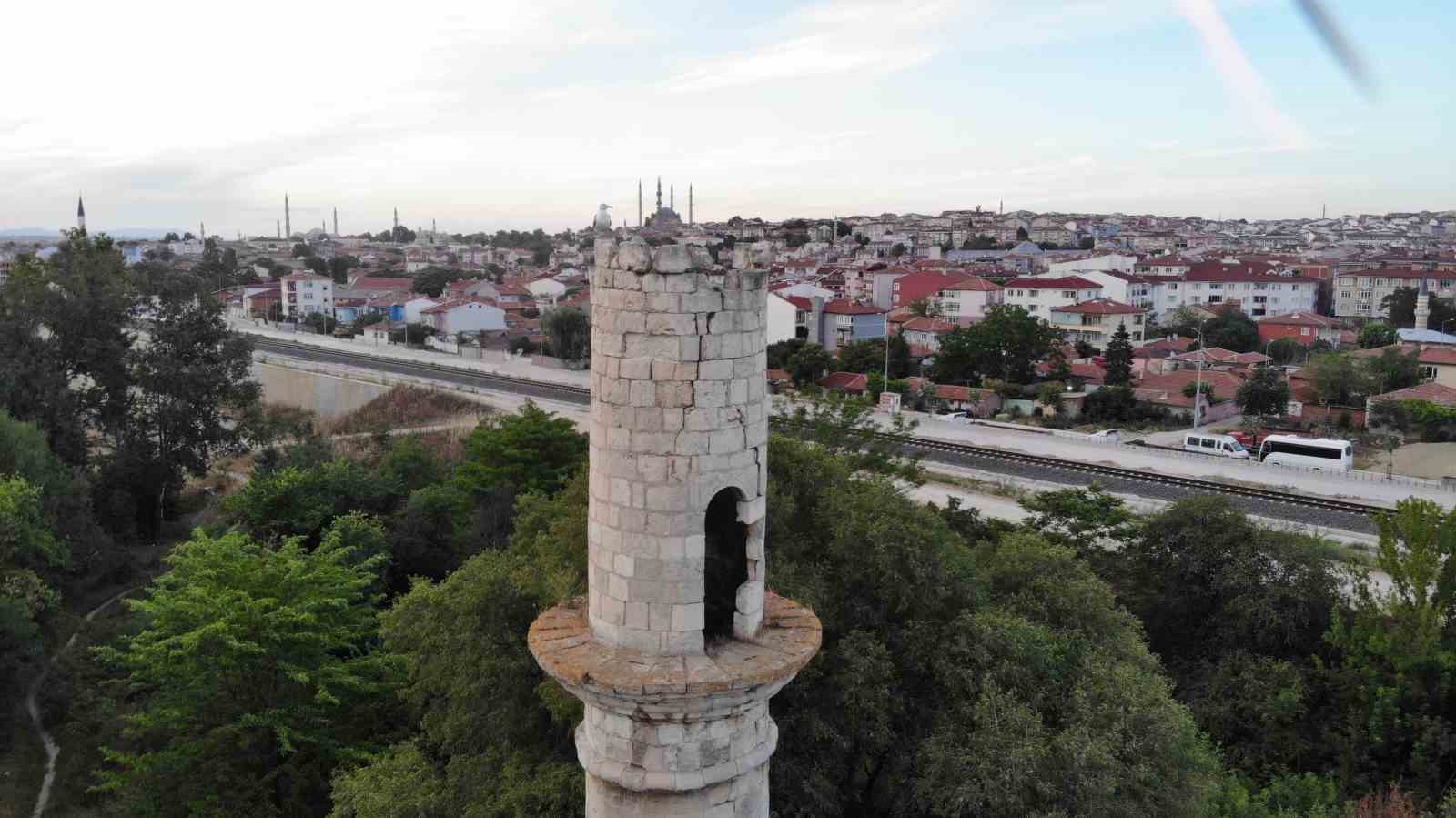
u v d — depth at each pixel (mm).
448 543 51969
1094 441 72438
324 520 51469
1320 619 37250
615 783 10836
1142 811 23812
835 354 112625
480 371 102938
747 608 11320
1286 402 86438
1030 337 99188
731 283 10492
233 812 28125
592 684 10344
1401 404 79875
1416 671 33062
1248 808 28359
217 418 66375
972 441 72250
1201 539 39094
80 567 49750
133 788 29453
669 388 10414
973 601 29062
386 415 85312
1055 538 43469
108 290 62188
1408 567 33875
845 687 25812
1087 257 171875
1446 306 127125
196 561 31125
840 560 29891
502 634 27125
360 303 173625
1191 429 81875
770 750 11344
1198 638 39719
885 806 27453
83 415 63469
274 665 29266
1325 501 54344
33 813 31812
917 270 148750
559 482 51031
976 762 23812
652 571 10656
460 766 25766
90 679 40344
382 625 31016
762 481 11234
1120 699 25375
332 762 30469
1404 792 31344
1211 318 121500
